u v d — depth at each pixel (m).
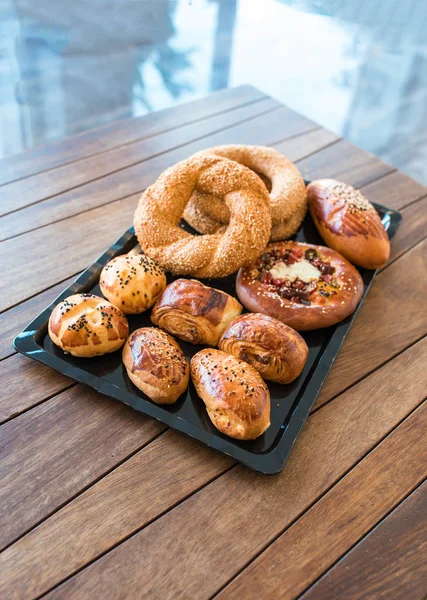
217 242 0.72
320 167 0.94
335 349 0.66
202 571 0.51
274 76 1.56
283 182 0.80
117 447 0.58
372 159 0.96
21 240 0.76
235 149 0.83
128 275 0.67
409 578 0.52
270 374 0.62
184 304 0.65
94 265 0.72
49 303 0.69
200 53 1.58
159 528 0.53
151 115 1.00
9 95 1.36
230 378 0.58
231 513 0.54
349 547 0.53
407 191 0.91
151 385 0.59
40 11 1.61
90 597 0.49
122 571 0.51
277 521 0.54
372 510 0.56
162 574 0.51
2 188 0.83
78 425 0.59
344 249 0.76
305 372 0.65
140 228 0.73
